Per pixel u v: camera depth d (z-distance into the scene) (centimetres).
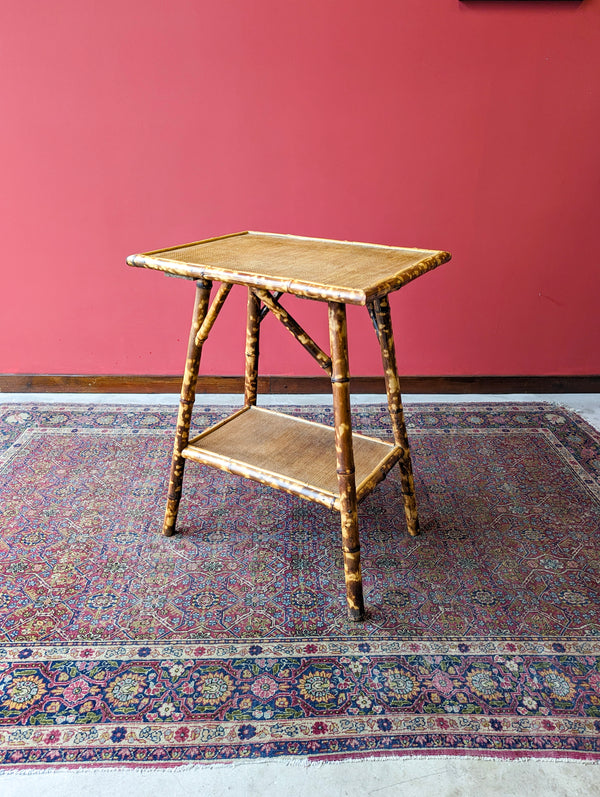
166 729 131
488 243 265
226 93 241
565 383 289
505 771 124
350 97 242
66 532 192
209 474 224
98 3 227
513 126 246
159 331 277
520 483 220
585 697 139
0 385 285
